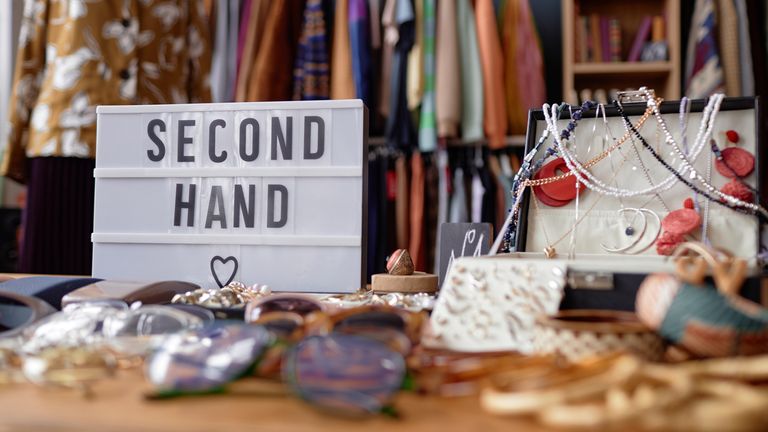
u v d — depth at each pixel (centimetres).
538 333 50
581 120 90
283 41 238
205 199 96
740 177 79
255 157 95
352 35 237
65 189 170
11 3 274
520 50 245
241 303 68
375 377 37
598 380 37
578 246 87
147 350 50
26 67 175
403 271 90
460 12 239
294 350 40
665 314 44
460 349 53
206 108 97
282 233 94
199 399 40
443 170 235
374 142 247
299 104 94
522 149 253
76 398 41
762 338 42
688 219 80
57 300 74
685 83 246
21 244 172
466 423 36
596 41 255
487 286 59
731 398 34
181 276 96
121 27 172
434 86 236
